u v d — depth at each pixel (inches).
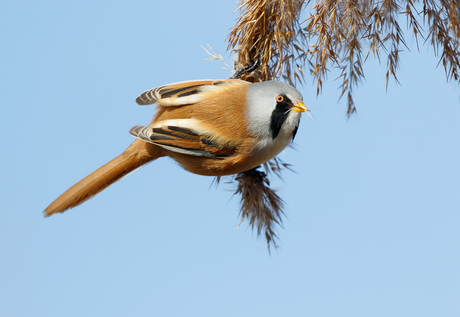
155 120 283.1
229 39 253.6
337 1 207.9
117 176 282.5
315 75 213.8
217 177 288.0
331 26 208.5
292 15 222.5
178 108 271.9
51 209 269.7
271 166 270.5
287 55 229.1
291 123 250.2
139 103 290.2
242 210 260.2
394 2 203.3
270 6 234.2
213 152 262.7
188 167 280.5
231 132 256.5
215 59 258.1
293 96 241.1
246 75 271.1
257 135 253.6
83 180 277.7
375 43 206.1
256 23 242.5
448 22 199.8
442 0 201.5
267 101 246.5
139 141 285.1
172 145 262.1
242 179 264.2
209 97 265.9
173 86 279.7
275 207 261.0
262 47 245.1
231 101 260.2
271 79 256.1
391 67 209.0
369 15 206.5
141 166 288.4
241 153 259.9
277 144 259.1
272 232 256.8
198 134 259.6
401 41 206.2
